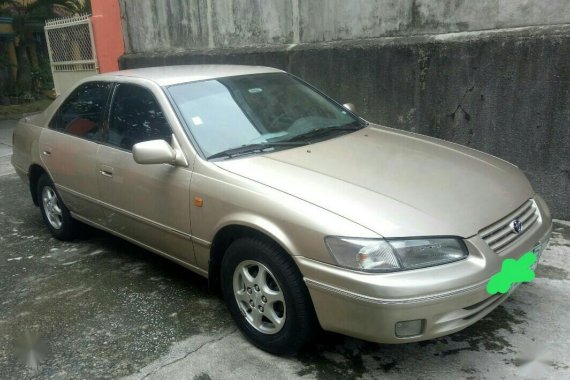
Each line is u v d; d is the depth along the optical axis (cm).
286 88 416
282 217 279
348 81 599
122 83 406
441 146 369
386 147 354
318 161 323
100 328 343
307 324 283
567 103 453
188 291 388
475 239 265
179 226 345
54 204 490
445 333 260
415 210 269
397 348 309
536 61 460
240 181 306
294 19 659
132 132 384
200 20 791
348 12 600
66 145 443
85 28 980
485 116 503
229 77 401
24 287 405
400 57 548
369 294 248
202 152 335
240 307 318
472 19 505
